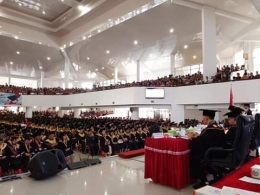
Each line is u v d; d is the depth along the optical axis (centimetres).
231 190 151
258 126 358
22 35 1769
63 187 405
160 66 2470
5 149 569
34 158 448
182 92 1298
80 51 2081
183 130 466
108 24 1465
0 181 440
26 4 1481
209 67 1218
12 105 1920
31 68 2697
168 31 1570
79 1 1402
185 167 391
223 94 1098
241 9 1260
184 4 1163
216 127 379
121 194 369
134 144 883
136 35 1664
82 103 1916
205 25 1213
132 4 1256
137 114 1630
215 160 313
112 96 1599
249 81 1006
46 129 1142
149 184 416
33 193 378
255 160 263
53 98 2086
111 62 2372
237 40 1550
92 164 567
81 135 917
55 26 1819
